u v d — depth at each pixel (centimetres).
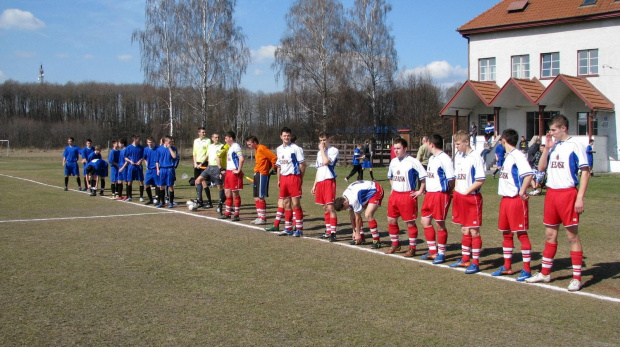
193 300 566
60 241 879
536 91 2653
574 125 2725
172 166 1370
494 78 3052
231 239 915
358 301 568
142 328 480
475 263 702
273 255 791
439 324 498
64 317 509
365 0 4250
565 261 762
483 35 3062
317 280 651
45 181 2220
